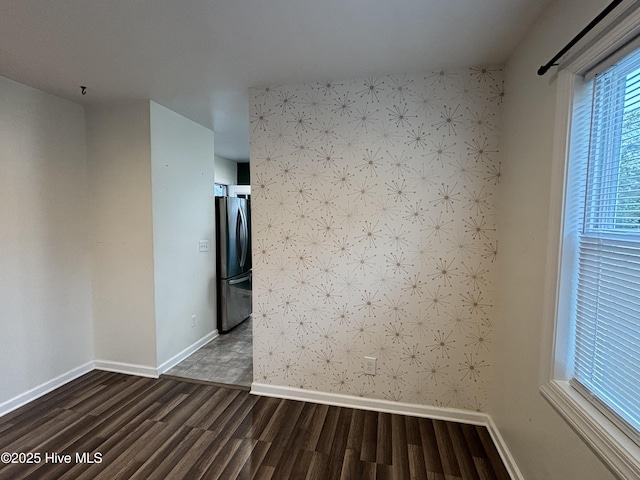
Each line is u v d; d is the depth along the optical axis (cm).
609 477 99
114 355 286
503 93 196
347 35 168
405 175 213
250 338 374
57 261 257
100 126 272
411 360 221
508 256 184
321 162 225
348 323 229
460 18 153
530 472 151
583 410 114
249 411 227
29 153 235
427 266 214
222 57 191
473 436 202
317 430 207
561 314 132
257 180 237
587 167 124
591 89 122
